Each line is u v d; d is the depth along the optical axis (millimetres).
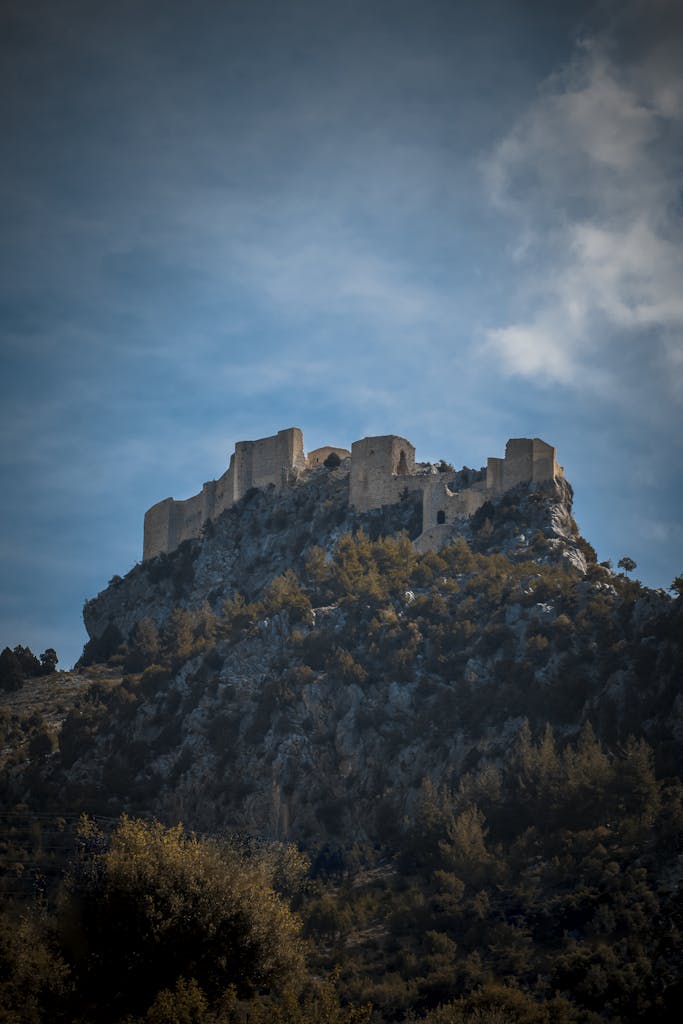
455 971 156625
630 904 162000
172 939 116750
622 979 144000
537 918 166250
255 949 118750
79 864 135000
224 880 121938
